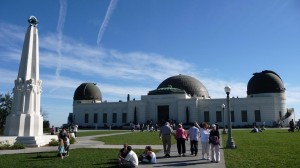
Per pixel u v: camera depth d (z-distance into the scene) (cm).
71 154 1852
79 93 9869
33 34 2800
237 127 7569
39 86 2758
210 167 1340
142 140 3170
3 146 2189
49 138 2700
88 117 9250
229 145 2125
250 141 2661
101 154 1844
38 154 1838
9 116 2600
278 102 7675
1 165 1380
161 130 1795
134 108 8462
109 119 8956
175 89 8438
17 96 2647
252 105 7712
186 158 1681
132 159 1345
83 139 3466
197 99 8019
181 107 8019
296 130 4994
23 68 2697
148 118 8350
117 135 4409
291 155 1616
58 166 1345
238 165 1332
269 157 1555
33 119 2617
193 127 1842
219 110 7900
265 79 7994
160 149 2169
